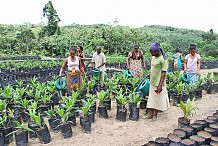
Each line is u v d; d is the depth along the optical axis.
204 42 39.53
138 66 8.99
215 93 9.05
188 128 4.75
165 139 4.35
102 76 9.69
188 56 8.45
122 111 5.96
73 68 7.50
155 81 5.79
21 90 7.20
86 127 5.27
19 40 38.12
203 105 7.33
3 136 4.78
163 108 5.86
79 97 7.09
